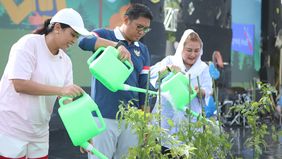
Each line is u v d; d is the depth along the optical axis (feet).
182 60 13.50
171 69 10.69
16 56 9.95
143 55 13.12
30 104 10.30
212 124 9.74
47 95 9.75
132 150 8.55
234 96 42.88
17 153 10.37
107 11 35.60
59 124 32.14
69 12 9.99
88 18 34.47
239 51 47.88
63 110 8.73
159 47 37.78
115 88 9.71
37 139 10.80
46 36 10.37
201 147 9.32
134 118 8.57
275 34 50.80
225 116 39.11
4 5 30.40
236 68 47.60
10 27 30.71
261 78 50.29
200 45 13.56
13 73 9.86
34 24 31.86
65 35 10.05
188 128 9.49
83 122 8.75
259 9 50.16
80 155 25.68
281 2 51.44
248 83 49.08
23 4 31.24
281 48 51.37
